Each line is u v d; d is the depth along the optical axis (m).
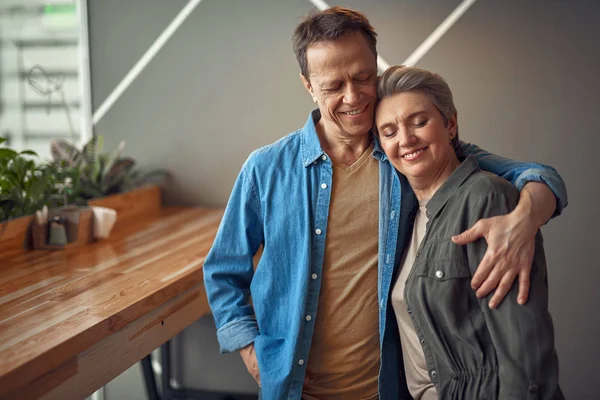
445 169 1.40
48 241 2.39
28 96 3.32
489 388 1.26
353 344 1.49
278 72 3.06
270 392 1.48
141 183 3.26
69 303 1.74
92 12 3.22
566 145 2.81
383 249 1.45
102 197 2.92
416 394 1.42
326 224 1.49
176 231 2.71
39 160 3.31
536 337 1.20
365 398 1.50
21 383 1.31
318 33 1.36
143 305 1.79
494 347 1.27
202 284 2.22
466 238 1.25
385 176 1.48
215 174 3.23
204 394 3.20
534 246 1.25
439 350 1.31
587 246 2.84
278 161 1.54
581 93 2.77
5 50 3.31
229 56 3.11
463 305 1.29
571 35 2.75
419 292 1.32
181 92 3.20
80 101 3.31
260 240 1.63
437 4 2.85
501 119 2.86
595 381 2.88
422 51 2.89
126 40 3.21
